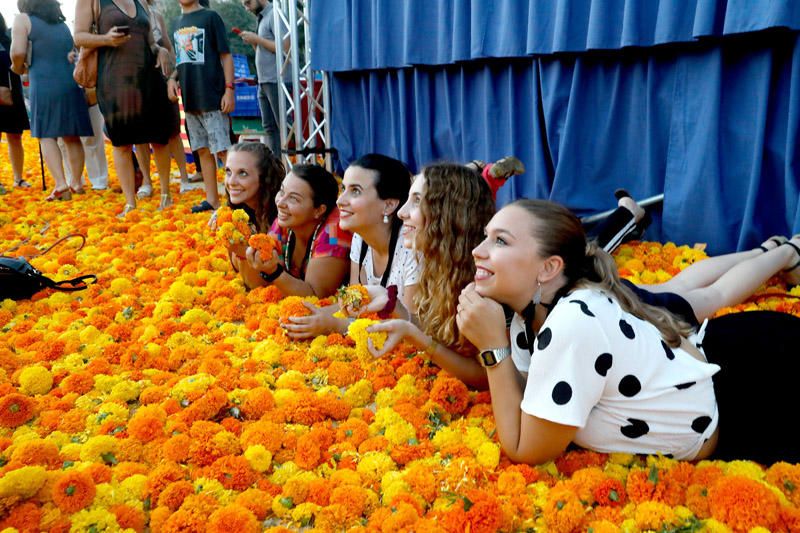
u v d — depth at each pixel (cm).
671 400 183
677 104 404
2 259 362
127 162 602
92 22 550
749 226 376
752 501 163
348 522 178
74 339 305
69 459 208
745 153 386
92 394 255
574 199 470
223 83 588
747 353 194
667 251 400
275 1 680
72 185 721
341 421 238
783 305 297
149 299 373
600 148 460
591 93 457
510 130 514
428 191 251
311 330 300
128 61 557
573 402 172
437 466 200
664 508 170
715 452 200
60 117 659
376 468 201
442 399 232
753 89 376
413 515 171
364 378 267
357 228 306
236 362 283
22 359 284
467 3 509
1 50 723
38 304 355
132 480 191
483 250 194
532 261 188
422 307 262
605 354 174
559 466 197
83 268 434
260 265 328
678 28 379
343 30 631
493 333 196
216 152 596
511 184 524
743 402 191
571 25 434
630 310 192
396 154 637
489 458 199
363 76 648
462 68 539
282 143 724
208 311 354
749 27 342
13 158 779
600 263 196
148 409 228
